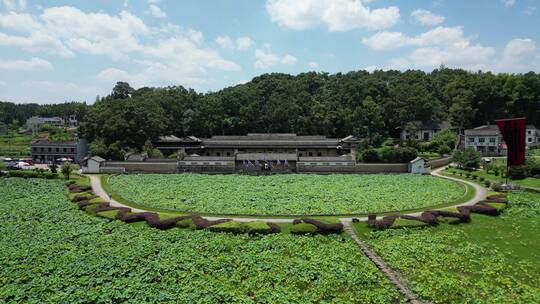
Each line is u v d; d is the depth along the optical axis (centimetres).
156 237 4631
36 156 13225
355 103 16138
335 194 7200
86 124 13412
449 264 3944
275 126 15200
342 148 12556
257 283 3469
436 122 15838
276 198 6831
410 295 3291
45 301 3072
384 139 14925
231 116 15525
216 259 3956
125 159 10869
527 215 5725
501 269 3847
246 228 4788
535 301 3192
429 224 5147
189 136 13925
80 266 3731
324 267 3788
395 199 6769
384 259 4044
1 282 3425
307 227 4825
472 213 5734
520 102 16500
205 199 6731
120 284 3356
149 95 15925
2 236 4628
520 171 8488
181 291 3250
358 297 3244
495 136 13275
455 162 11081
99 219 5350
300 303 3114
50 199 6638
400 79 19488
